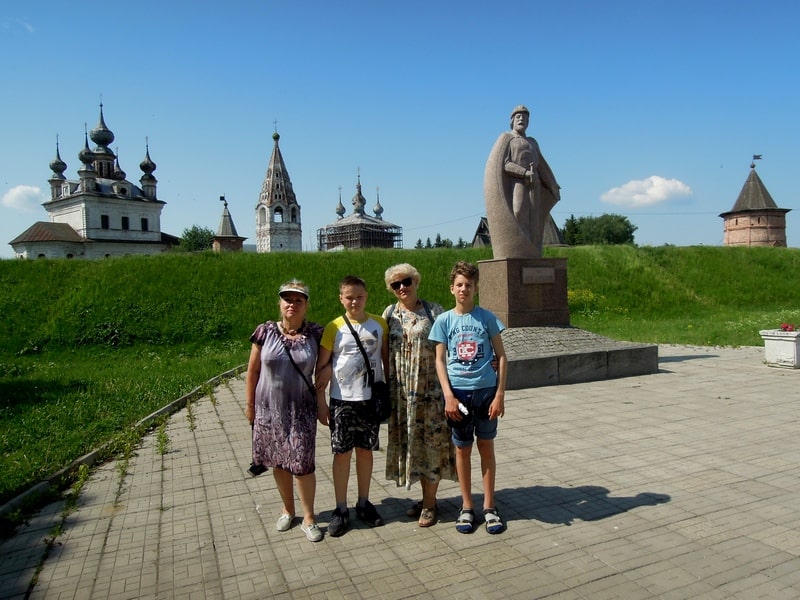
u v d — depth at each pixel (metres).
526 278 10.28
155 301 18.36
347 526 4.00
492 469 3.93
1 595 3.25
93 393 9.47
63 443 6.41
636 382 9.29
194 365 13.09
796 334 10.34
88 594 3.24
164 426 7.33
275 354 3.82
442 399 4.01
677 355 12.60
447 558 3.50
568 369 9.25
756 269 26.86
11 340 15.79
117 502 4.70
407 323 4.06
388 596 3.10
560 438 6.11
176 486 5.06
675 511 4.10
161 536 4.00
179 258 21.16
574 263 25.25
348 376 3.97
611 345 10.08
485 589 3.13
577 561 3.41
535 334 9.96
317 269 22.06
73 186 62.75
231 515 4.36
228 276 20.48
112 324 16.95
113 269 19.80
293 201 72.75
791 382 9.05
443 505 4.38
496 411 3.83
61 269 19.66
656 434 6.18
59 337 16.17
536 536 3.76
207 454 6.06
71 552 3.79
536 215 10.67
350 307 4.00
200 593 3.21
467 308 4.00
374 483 4.98
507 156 10.59
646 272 25.22
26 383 10.72
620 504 4.26
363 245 65.12
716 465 5.11
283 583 3.28
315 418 3.94
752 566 3.29
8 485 5.02
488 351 3.95
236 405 8.67
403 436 4.01
